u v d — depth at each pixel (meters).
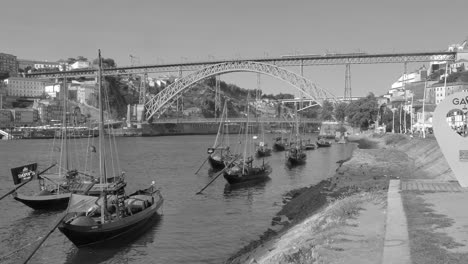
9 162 105.88
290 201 50.69
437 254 15.12
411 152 94.44
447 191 28.94
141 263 30.83
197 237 36.62
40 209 48.19
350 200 29.09
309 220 29.91
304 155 107.56
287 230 31.36
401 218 20.89
